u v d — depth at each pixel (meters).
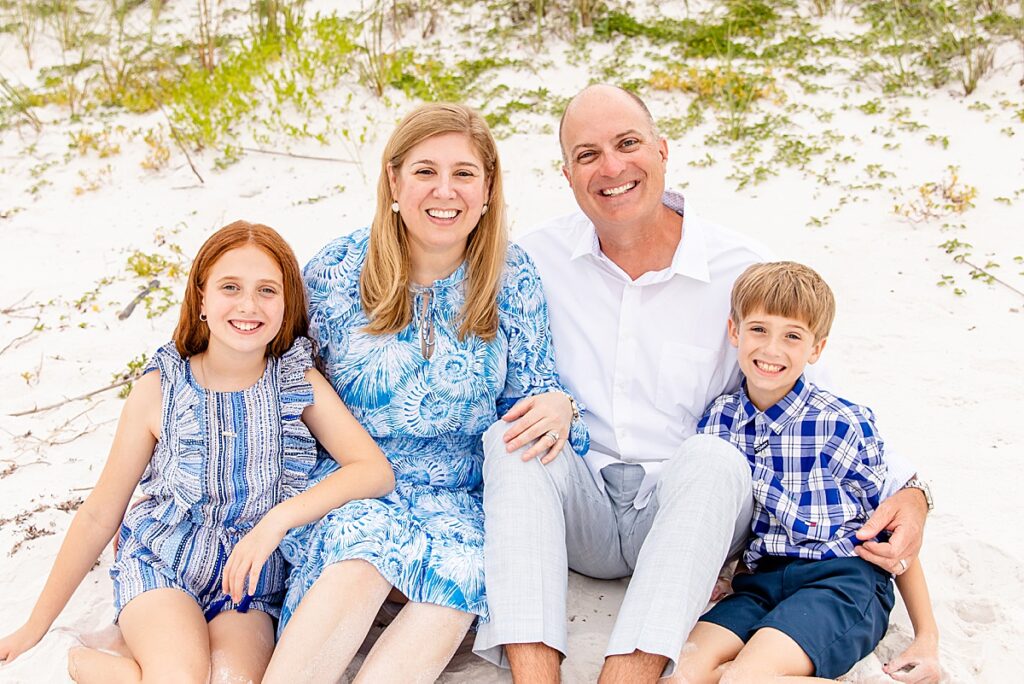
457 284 3.32
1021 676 3.06
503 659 3.03
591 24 8.68
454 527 3.12
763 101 7.62
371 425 3.33
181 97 7.86
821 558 3.22
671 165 6.98
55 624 3.32
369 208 6.77
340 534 2.99
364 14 9.10
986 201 6.27
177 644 2.86
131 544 3.18
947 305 5.38
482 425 3.39
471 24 8.91
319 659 2.81
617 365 3.64
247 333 3.11
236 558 2.95
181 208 6.92
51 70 9.05
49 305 5.82
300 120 7.76
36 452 4.52
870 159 6.83
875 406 4.62
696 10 8.99
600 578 3.69
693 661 2.98
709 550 2.97
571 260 3.72
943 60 7.79
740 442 3.45
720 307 3.60
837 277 5.68
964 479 4.09
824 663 2.95
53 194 7.15
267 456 3.20
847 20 8.65
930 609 3.23
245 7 9.78
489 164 3.24
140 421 3.18
